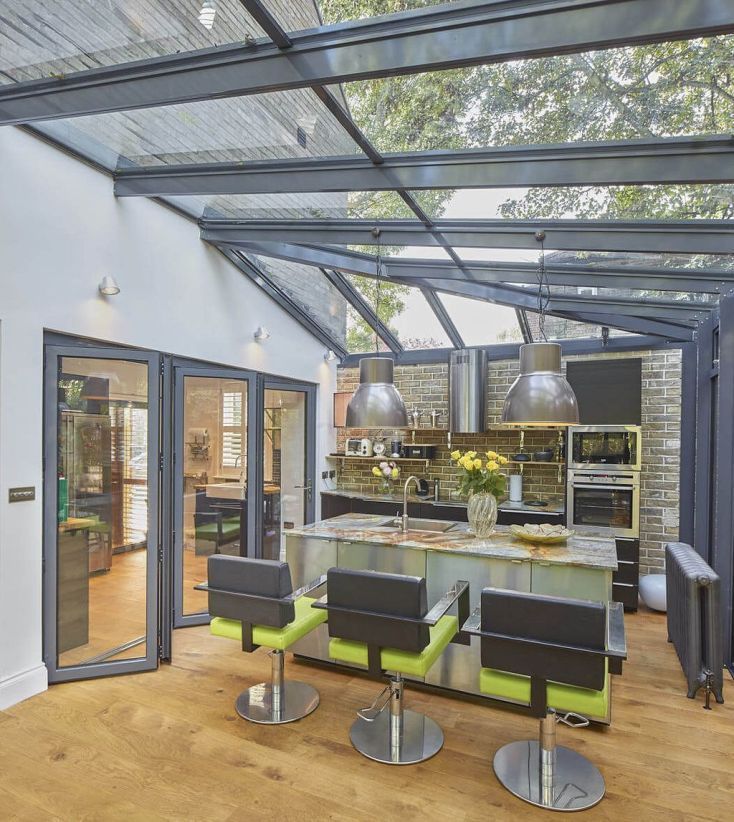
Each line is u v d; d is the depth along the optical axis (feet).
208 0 6.04
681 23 4.99
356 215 11.77
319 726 9.41
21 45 7.58
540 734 7.98
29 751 8.55
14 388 9.87
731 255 10.21
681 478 16.66
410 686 11.02
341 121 7.49
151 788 7.72
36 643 10.38
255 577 9.23
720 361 12.25
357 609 8.45
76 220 11.03
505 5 5.55
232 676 11.35
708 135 7.04
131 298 12.41
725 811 7.39
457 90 6.84
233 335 16.14
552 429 18.44
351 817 7.20
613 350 17.72
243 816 7.20
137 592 11.72
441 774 8.14
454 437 20.04
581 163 7.76
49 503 10.63
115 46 7.25
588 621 6.98
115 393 11.94
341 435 22.45
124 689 10.70
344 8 5.92
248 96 8.17
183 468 14.06
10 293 9.76
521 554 10.30
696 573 10.64
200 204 13.93
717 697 10.27
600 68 6.19
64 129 10.51
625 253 11.32
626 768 8.32
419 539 11.67
